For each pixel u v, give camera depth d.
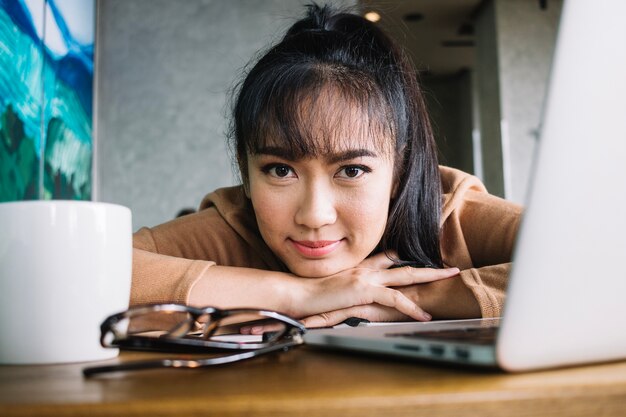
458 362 0.31
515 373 0.30
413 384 0.28
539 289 0.28
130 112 3.32
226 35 3.41
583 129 0.27
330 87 0.84
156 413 0.24
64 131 2.12
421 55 7.85
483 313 0.82
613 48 0.28
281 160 0.85
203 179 3.33
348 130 0.83
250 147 0.88
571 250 0.28
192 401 0.24
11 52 1.55
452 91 8.95
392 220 1.00
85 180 2.47
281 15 3.41
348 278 0.84
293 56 0.89
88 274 0.43
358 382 0.29
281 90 0.84
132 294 0.73
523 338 0.28
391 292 0.82
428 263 1.03
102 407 0.24
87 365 0.41
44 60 1.86
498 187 5.52
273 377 0.31
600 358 0.31
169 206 3.29
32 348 0.41
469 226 1.12
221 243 1.08
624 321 0.30
